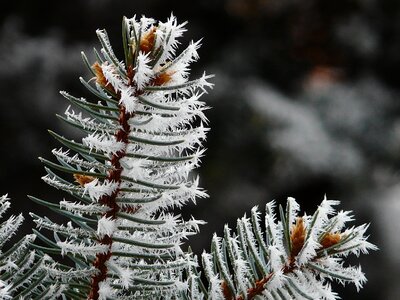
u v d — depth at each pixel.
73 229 0.34
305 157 2.55
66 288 0.35
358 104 2.84
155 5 2.97
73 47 2.55
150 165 0.34
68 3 2.76
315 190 2.61
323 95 2.88
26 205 2.18
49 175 0.34
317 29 3.37
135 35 0.33
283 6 3.29
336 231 0.35
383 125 2.78
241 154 2.58
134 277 0.34
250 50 3.16
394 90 3.15
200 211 2.38
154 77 0.33
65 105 2.30
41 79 2.31
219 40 3.20
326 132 2.69
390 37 3.31
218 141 2.60
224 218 2.41
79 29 2.79
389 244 2.28
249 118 2.63
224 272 0.35
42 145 2.25
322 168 2.55
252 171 2.57
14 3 2.75
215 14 3.18
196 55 0.33
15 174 2.22
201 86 0.33
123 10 2.83
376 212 2.41
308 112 2.76
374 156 2.71
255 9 3.26
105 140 0.33
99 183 0.34
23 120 2.25
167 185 0.33
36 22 2.76
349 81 3.24
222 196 2.46
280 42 3.31
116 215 0.34
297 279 0.35
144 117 0.33
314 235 0.34
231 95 2.68
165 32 0.33
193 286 0.35
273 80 3.23
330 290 0.34
